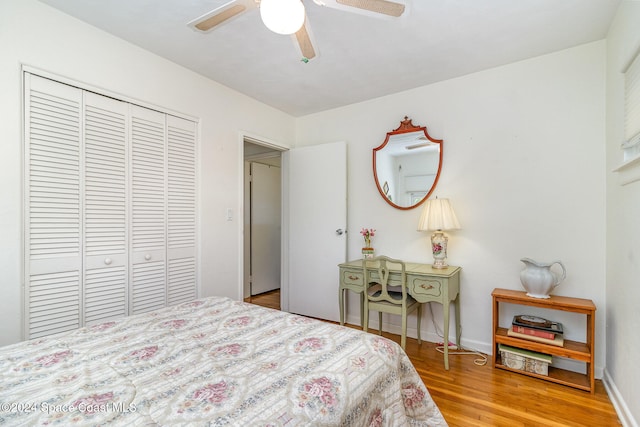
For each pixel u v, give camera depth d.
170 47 2.23
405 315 2.45
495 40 2.13
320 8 1.78
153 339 1.28
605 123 2.13
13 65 1.66
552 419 1.69
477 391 1.97
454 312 2.71
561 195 2.28
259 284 4.59
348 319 3.29
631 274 1.63
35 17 1.73
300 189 3.57
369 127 3.22
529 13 1.84
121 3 1.76
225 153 2.87
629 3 1.62
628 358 1.64
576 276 2.21
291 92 3.03
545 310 2.32
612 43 1.95
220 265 2.80
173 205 2.46
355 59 2.39
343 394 0.93
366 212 3.23
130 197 2.19
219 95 2.82
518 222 2.44
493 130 2.54
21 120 1.69
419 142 2.89
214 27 1.50
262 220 4.64
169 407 0.81
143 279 2.26
